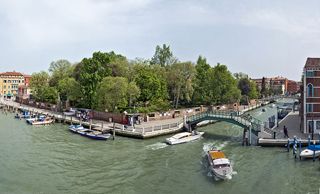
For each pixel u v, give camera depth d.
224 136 45.88
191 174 27.72
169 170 28.84
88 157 33.38
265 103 113.25
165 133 45.59
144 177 26.91
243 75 118.38
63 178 26.61
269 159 32.44
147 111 58.84
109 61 67.44
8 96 135.38
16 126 55.09
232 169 28.77
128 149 37.06
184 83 69.81
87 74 65.12
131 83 57.31
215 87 79.94
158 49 99.88
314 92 40.62
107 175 27.42
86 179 26.36
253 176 27.22
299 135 40.12
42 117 61.19
